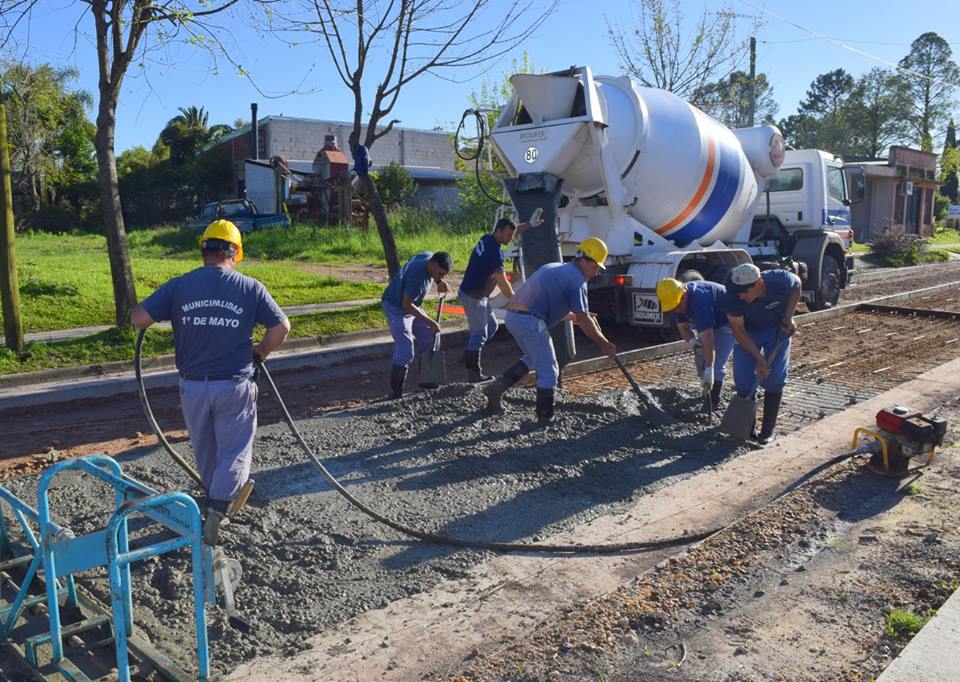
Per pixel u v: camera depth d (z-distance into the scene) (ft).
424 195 128.36
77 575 14.35
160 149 185.78
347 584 14.37
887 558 15.16
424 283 25.68
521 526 16.93
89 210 147.33
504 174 36.65
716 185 38.70
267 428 23.15
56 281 44.01
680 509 17.78
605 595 13.64
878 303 49.37
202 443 14.88
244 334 14.55
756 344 22.21
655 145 35.99
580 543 16.03
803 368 32.63
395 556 15.51
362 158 42.27
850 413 25.26
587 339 41.50
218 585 11.62
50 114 126.72
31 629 12.32
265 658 11.97
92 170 155.84
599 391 28.25
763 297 21.61
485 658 11.92
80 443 22.95
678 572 14.46
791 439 22.71
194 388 14.29
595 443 22.25
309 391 29.91
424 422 23.80
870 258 96.02
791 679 11.36
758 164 42.78
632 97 35.50
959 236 160.45
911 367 32.94
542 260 33.35
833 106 288.51
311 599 13.79
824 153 49.65
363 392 29.73
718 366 25.54
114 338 34.88
